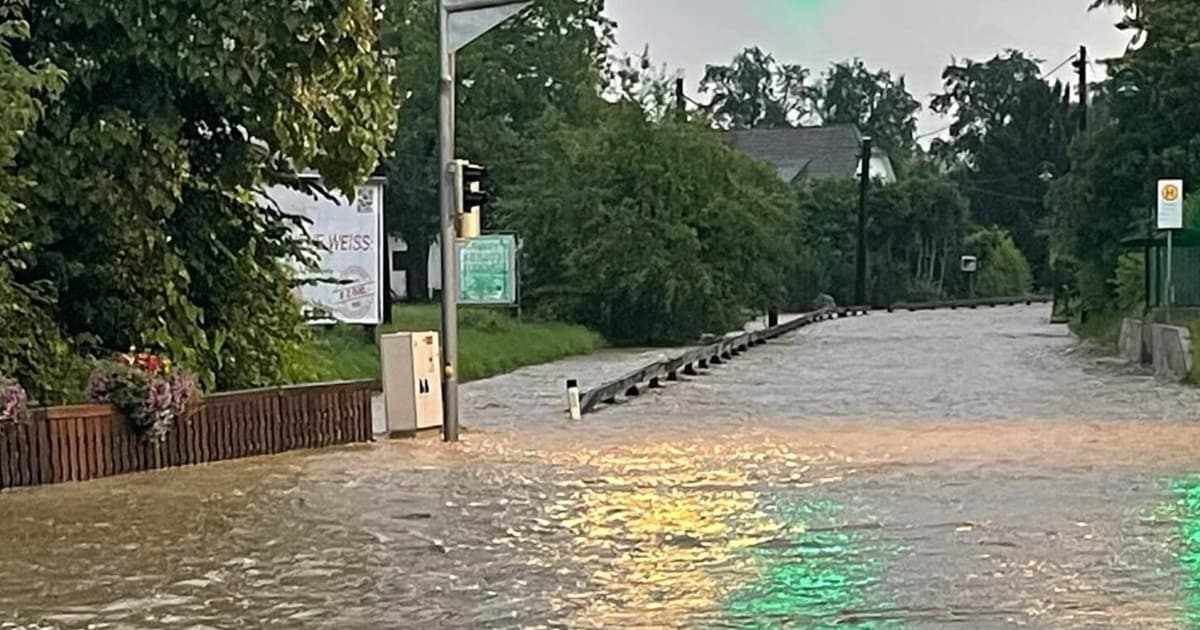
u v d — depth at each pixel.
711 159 56.84
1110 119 49.41
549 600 10.72
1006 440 20.77
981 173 119.19
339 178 22.25
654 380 33.19
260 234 22.81
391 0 71.12
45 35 19.83
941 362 40.22
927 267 100.25
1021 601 10.52
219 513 14.90
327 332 34.72
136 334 20.75
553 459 19.16
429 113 71.25
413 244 74.12
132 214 19.97
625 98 57.38
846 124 144.12
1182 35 46.41
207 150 21.69
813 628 9.82
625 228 55.34
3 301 18.62
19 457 16.88
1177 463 18.03
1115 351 43.69
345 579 11.59
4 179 18.09
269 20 19.66
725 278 56.62
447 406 21.56
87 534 13.77
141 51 19.55
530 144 67.19
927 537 13.05
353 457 19.50
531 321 54.38
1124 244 42.50
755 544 12.77
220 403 19.25
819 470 17.70
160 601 10.96
